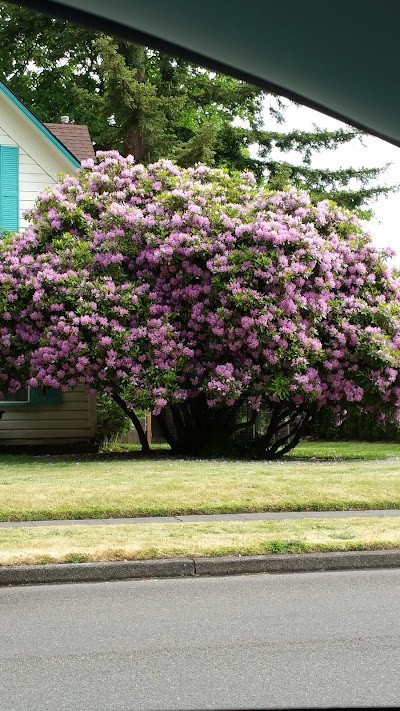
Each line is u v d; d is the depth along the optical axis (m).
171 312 17.45
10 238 18.84
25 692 5.05
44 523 10.90
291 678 5.29
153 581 8.51
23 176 21.58
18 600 7.68
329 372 17.62
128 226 17.98
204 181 19.38
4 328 17.94
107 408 22.52
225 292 16.83
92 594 7.91
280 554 9.11
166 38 1.36
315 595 7.79
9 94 21.23
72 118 34.66
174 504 11.83
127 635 6.39
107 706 4.79
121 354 17.19
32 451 20.48
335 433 30.31
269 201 18.20
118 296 17.27
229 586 8.23
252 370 17.02
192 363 17.61
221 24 1.34
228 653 5.86
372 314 17.73
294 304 16.84
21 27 32.16
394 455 20.34
